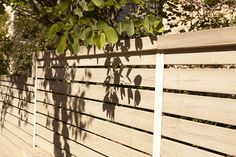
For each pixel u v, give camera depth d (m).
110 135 4.62
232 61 2.98
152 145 3.87
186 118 3.50
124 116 4.37
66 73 5.86
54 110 6.20
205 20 5.36
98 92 4.96
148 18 4.08
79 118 5.39
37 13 6.27
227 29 2.93
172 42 3.52
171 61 3.64
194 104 3.32
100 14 5.31
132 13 5.29
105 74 4.80
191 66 3.83
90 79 5.15
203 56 3.25
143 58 4.08
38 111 6.84
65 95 5.85
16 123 8.06
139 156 4.08
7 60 11.39
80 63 5.45
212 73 3.14
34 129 6.94
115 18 5.26
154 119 3.81
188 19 5.66
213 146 3.11
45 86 6.59
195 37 3.25
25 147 6.95
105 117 4.77
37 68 6.97
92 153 5.00
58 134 6.04
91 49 5.04
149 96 3.97
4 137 8.66
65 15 4.24
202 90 3.24
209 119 3.16
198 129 3.27
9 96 8.60
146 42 3.93
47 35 4.29
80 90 5.41
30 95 7.29
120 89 4.48
